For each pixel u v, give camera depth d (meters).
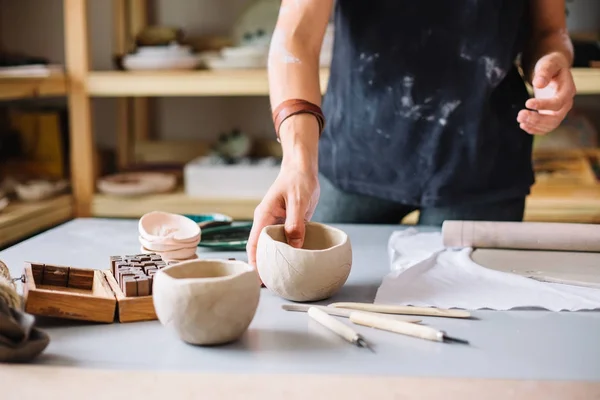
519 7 1.31
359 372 0.70
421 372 0.71
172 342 0.78
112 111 2.77
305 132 1.10
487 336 0.80
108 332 0.81
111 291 0.87
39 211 2.15
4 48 2.75
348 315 0.86
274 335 0.80
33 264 0.92
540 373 0.71
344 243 0.93
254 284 0.77
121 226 1.36
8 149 2.52
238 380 0.68
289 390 0.66
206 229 1.23
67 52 2.23
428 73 1.33
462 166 1.35
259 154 2.68
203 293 0.74
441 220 1.39
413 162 1.37
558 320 0.86
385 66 1.34
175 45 2.31
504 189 1.39
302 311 0.88
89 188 2.31
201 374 0.69
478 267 1.03
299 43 1.18
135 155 2.73
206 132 2.76
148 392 0.66
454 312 0.86
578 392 0.66
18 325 0.72
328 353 0.75
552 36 1.36
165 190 2.35
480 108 1.33
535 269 1.05
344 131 1.41
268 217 1.00
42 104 2.75
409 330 0.80
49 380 0.68
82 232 1.30
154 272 0.88
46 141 2.51
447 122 1.34
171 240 1.03
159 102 2.76
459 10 1.29
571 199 2.15
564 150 2.37
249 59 2.23
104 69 2.73
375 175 1.39
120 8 2.62
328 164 1.43
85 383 0.67
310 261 0.89
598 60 2.12
